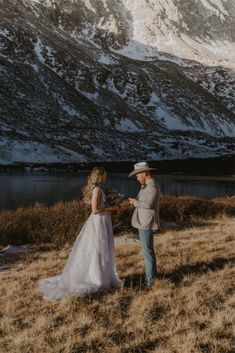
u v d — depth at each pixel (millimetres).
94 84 180750
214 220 17125
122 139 134250
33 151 99625
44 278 7992
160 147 132375
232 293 6848
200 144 151125
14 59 168625
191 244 10766
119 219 14266
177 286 7230
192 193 44375
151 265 7188
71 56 191375
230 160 114938
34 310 6379
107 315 6109
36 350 5156
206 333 5422
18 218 13805
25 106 136375
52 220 13547
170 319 5852
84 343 5320
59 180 59094
